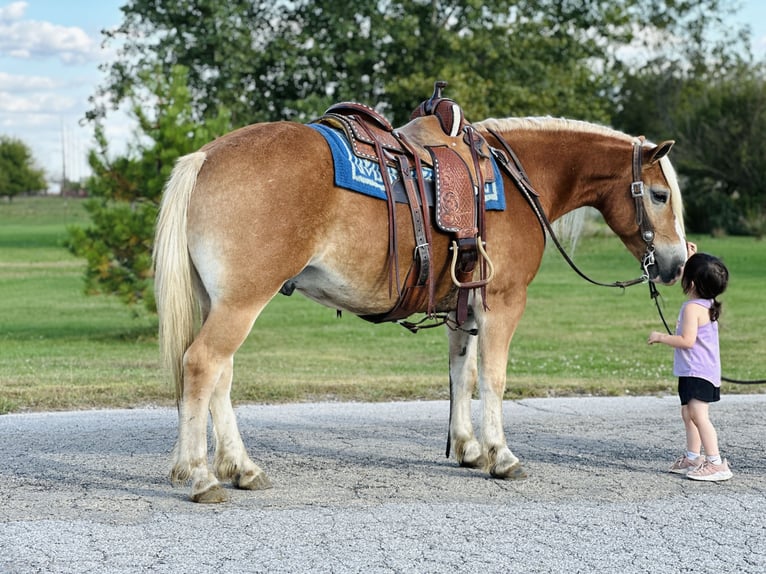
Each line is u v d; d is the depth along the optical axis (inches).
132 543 165.2
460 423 229.0
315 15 1098.1
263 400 320.8
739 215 1581.0
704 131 1603.1
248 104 1088.8
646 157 231.8
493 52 1085.1
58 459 227.3
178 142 515.8
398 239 196.7
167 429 266.2
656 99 1947.6
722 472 215.0
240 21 1056.8
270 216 182.1
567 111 1154.7
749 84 1589.6
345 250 191.6
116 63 1117.7
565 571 155.1
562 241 248.4
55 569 152.7
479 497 198.4
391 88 1047.0
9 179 3238.2
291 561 157.5
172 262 181.5
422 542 167.8
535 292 821.2
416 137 212.4
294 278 197.6
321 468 222.4
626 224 235.9
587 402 319.6
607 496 200.2
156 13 1086.4
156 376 378.3
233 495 196.4
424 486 206.8
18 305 755.4
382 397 329.7
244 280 182.1
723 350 482.6
